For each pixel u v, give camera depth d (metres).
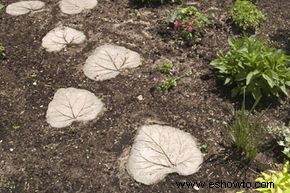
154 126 2.88
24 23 3.74
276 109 2.99
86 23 3.70
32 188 2.58
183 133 2.83
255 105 2.88
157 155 2.70
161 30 3.58
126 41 3.51
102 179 2.61
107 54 3.39
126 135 2.83
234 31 3.58
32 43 3.54
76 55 3.41
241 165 2.66
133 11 3.80
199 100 3.04
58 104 3.04
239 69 3.06
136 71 3.25
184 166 2.65
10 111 3.02
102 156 2.72
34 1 3.99
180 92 3.10
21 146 2.80
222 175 2.62
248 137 2.69
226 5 3.85
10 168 2.68
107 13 3.80
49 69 3.31
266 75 2.98
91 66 3.30
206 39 3.49
